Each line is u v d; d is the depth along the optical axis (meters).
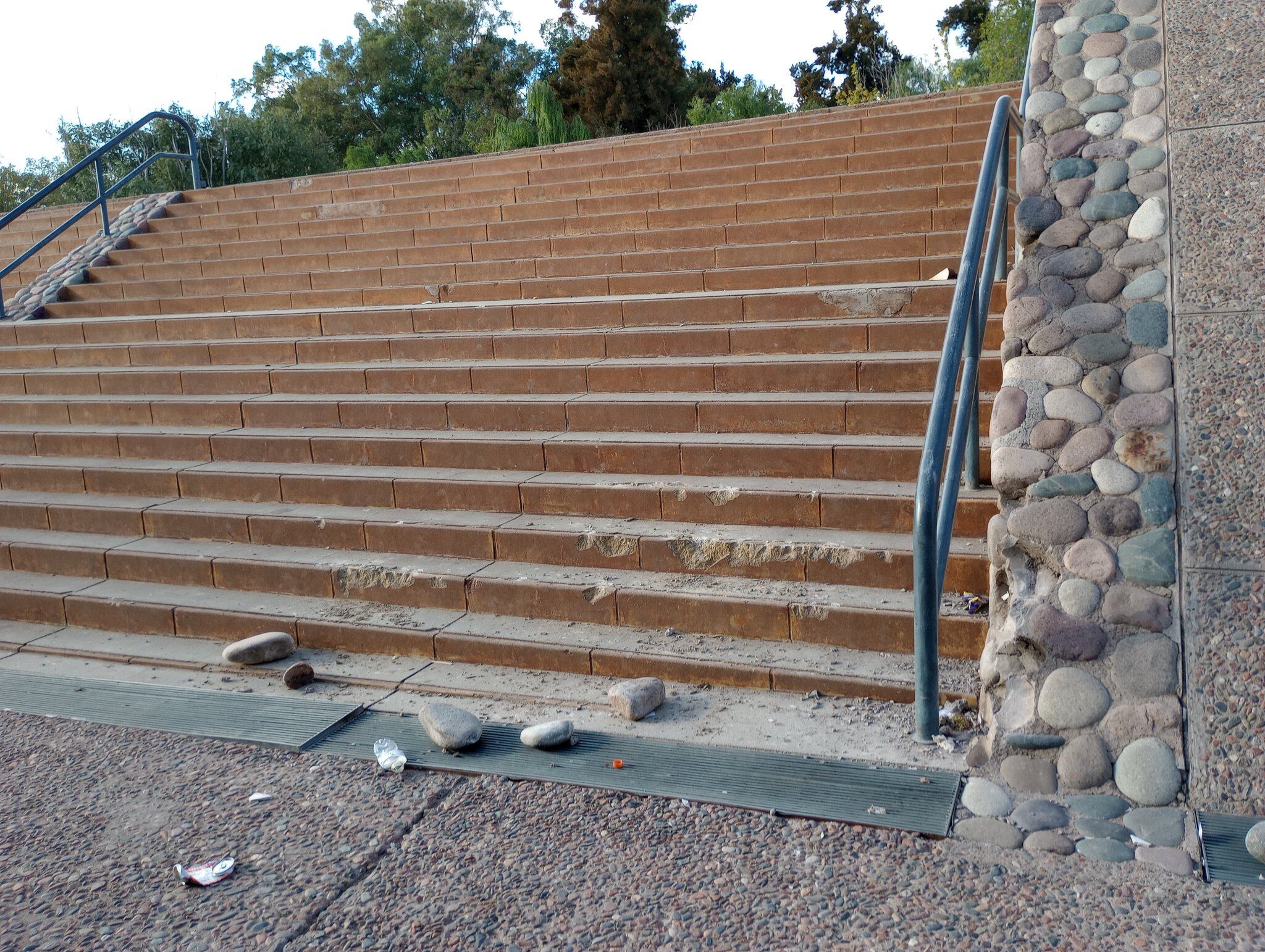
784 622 3.79
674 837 2.71
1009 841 2.58
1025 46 16.66
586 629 4.04
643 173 8.54
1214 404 3.23
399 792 3.06
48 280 9.17
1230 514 3.01
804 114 8.93
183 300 8.24
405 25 42.34
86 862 2.76
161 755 3.42
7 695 4.06
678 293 6.34
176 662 4.28
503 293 7.14
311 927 2.42
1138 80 4.27
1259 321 3.35
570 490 4.58
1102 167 3.98
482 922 2.41
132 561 4.98
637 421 4.95
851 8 34.50
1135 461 3.19
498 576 4.27
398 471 5.10
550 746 3.23
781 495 4.20
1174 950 2.15
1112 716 2.81
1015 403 3.46
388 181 9.91
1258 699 2.70
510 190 8.80
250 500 5.29
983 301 3.68
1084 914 2.29
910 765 2.98
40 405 6.42
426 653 4.11
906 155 7.47
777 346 5.23
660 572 4.21
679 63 28.81
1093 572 3.03
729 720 3.38
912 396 4.57
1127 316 3.53
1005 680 3.01
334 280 8.01
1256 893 2.32
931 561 2.93
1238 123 3.92
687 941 2.29
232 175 20.33
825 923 2.32
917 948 2.22
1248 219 3.61
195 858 2.75
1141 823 2.60
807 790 2.89
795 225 6.84
